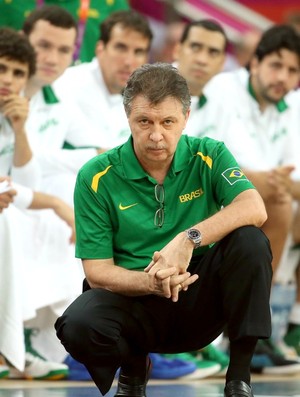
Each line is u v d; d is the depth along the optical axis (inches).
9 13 539.8
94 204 291.1
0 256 424.8
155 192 290.5
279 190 519.5
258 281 273.7
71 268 459.5
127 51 502.0
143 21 506.6
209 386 433.1
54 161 470.0
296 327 558.9
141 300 287.9
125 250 293.1
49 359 460.4
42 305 446.3
